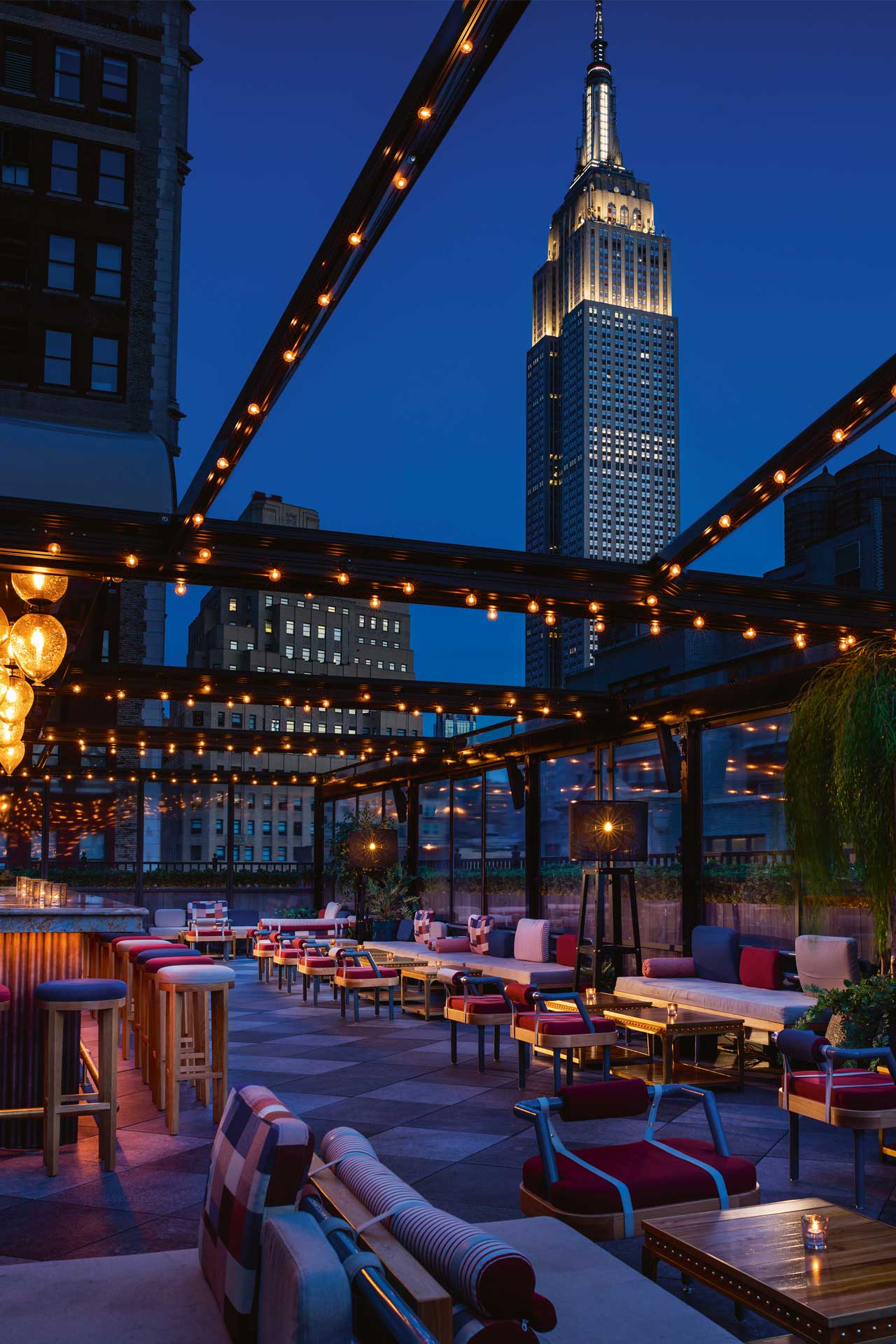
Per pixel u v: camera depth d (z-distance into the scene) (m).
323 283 4.49
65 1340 2.47
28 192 30.20
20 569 7.22
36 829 22.94
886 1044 6.71
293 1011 13.00
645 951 12.35
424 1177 5.72
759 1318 3.93
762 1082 8.45
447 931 16.52
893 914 7.09
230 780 23.02
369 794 21.67
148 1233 4.73
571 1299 2.92
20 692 10.21
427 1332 1.77
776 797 10.55
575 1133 6.79
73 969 6.46
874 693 7.08
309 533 7.74
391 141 3.78
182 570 7.54
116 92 31.53
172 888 23.11
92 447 8.49
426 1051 9.96
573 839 10.88
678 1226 3.43
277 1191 2.39
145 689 13.05
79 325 30.48
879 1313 2.74
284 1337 2.02
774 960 9.24
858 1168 5.23
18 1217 4.96
